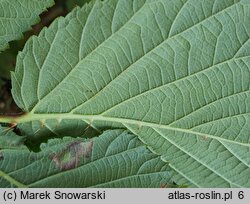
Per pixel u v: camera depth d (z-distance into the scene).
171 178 0.18
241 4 0.17
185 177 0.19
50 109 0.18
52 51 0.17
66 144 0.18
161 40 0.17
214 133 0.18
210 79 0.18
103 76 0.18
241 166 0.19
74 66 0.18
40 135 0.18
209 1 0.17
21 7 0.18
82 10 0.17
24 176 0.18
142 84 0.18
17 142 0.18
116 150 0.18
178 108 0.18
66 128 0.18
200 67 0.18
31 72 0.18
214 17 0.17
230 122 0.18
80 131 0.18
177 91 0.18
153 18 0.17
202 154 0.19
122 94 0.18
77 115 0.18
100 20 0.17
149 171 0.18
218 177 0.19
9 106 0.22
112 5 0.17
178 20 0.17
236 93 0.18
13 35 0.18
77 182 0.18
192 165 0.19
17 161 0.18
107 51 0.17
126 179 0.18
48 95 0.18
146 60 0.17
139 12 0.17
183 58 0.17
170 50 0.17
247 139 0.18
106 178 0.18
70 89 0.18
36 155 0.18
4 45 0.18
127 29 0.17
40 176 0.18
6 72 0.22
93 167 0.18
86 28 0.17
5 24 0.18
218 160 0.19
